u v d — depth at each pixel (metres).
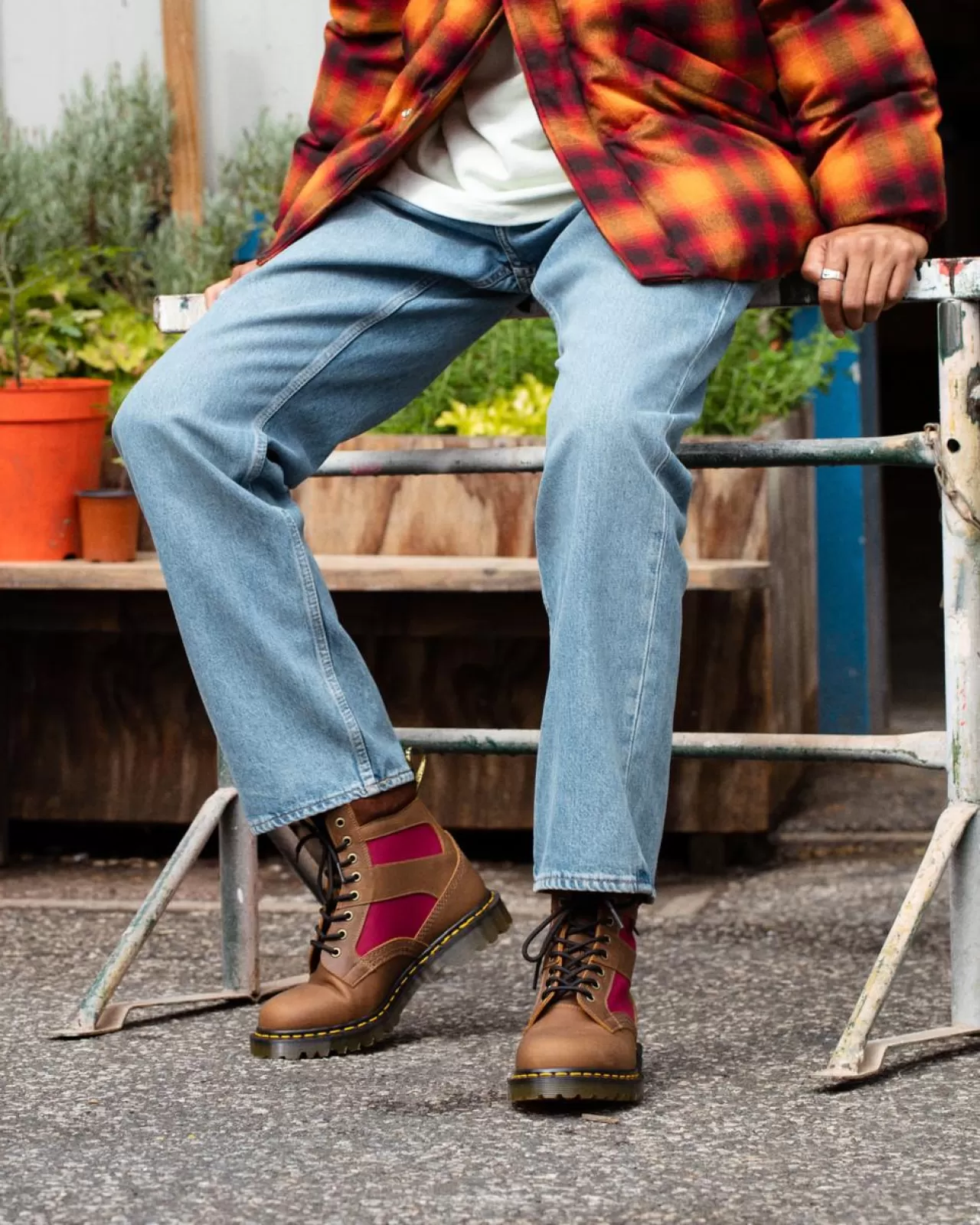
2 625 3.62
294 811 2.12
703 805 3.45
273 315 2.17
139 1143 1.83
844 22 2.09
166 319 2.52
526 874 3.53
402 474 2.41
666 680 1.95
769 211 2.05
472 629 3.50
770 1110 1.90
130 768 3.72
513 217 2.20
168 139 4.32
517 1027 2.30
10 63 4.46
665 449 1.96
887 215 2.05
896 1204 1.61
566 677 1.91
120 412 2.13
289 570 2.11
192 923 3.09
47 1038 2.28
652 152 2.08
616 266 2.06
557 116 2.12
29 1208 1.64
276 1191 1.68
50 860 3.77
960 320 2.12
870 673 4.41
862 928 2.92
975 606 2.16
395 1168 1.74
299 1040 2.14
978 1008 2.20
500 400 3.86
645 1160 1.75
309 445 2.23
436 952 2.22
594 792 1.90
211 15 4.38
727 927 2.96
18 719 3.74
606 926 1.97
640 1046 2.03
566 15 2.13
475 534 3.62
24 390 3.45
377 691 2.19
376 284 2.23
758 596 3.43
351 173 2.27
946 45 12.12
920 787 4.10
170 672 3.69
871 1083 2.00
